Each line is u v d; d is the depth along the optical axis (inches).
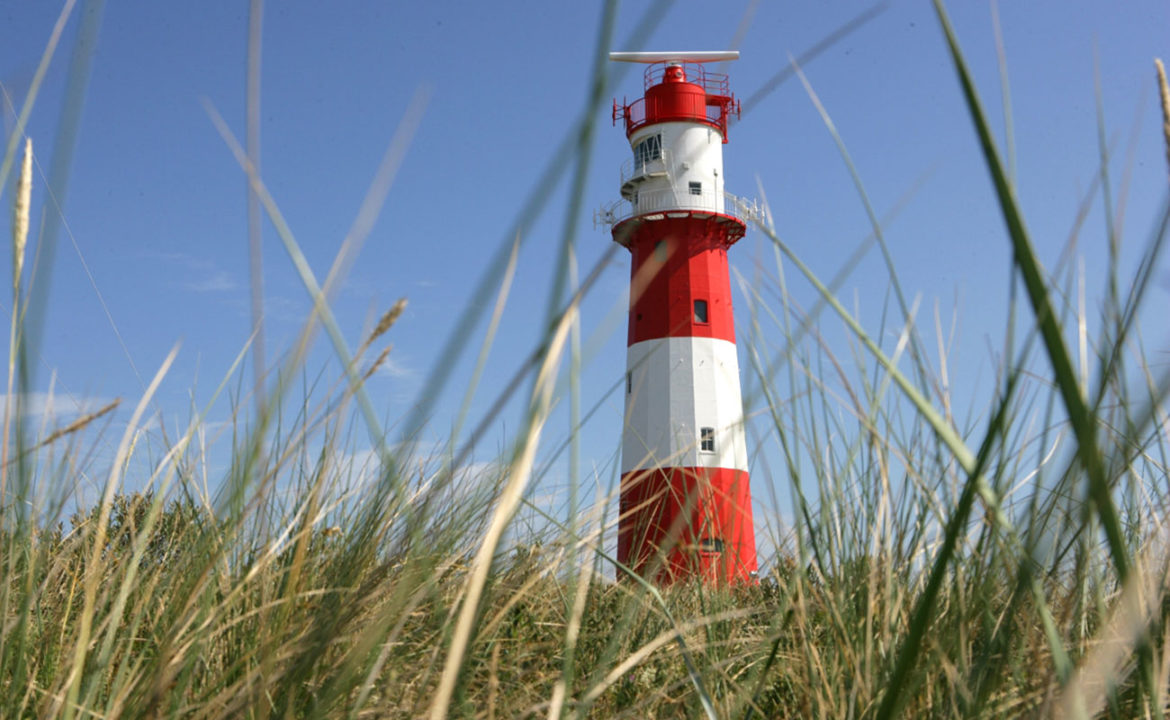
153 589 101.4
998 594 85.0
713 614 130.9
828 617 100.7
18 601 91.7
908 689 76.1
